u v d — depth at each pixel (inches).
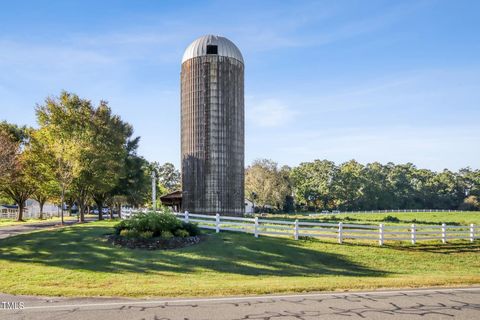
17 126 2010.3
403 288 463.8
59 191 1560.0
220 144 1454.2
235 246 788.0
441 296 415.5
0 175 1355.8
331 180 4549.7
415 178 5442.9
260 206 3412.9
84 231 950.4
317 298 404.8
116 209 3100.4
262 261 703.7
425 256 839.7
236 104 1494.8
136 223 825.5
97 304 381.1
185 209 1478.8
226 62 1477.6
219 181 1444.4
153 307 367.9
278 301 390.9
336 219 2070.6
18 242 840.3
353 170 4677.7
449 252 884.0
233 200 1464.1
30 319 331.0
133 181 1920.5
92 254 714.2
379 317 335.3
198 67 1472.7
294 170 4648.1
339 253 806.5
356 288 462.9
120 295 423.5
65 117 1473.9
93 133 1503.4
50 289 458.0
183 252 740.7
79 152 1391.5
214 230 967.0
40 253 727.1
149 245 768.3
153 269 629.6
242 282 535.8
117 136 1587.1
